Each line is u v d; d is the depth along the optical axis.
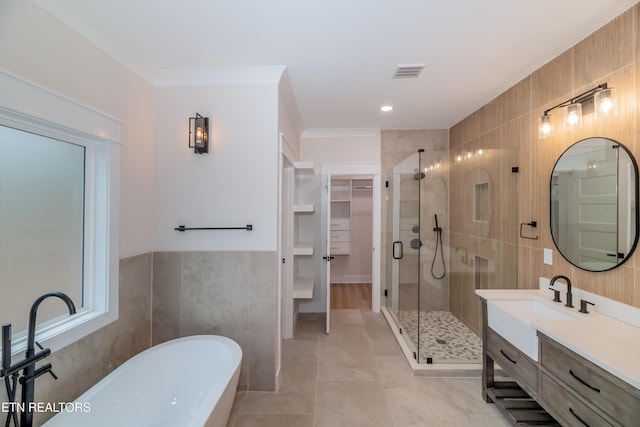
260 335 2.18
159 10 1.49
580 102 1.77
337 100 2.79
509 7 1.49
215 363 1.92
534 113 2.21
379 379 2.31
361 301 4.44
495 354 1.91
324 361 2.60
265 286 2.18
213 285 2.19
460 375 2.35
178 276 2.19
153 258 2.19
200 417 1.27
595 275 1.69
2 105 1.15
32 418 1.21
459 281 3.17
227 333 2.19
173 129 2.20
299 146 3.78
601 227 1.65
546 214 2.11
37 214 1.41
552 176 2.02
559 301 1.83
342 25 1.64
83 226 1.68
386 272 3.90
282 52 1.92
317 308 3.89
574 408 1.27
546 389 1.44
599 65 1.66
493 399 1.94
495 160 2.68
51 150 1.49
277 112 2.18
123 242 1.88
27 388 1.19
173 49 1.86
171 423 1.73
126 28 1.64
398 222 3.38
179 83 2.19
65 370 1.45
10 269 1.29
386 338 3.08
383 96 2.70
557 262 2.00
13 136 1.29
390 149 3.83
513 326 1.72
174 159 2.20
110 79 1.76
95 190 1.72
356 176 4.00
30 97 1.26
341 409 1.96
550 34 1.73
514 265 2.46
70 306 1.22
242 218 2.19
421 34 1.73
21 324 1.33
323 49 1.89
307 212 3.74
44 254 1.45
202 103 2.19
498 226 2.66
